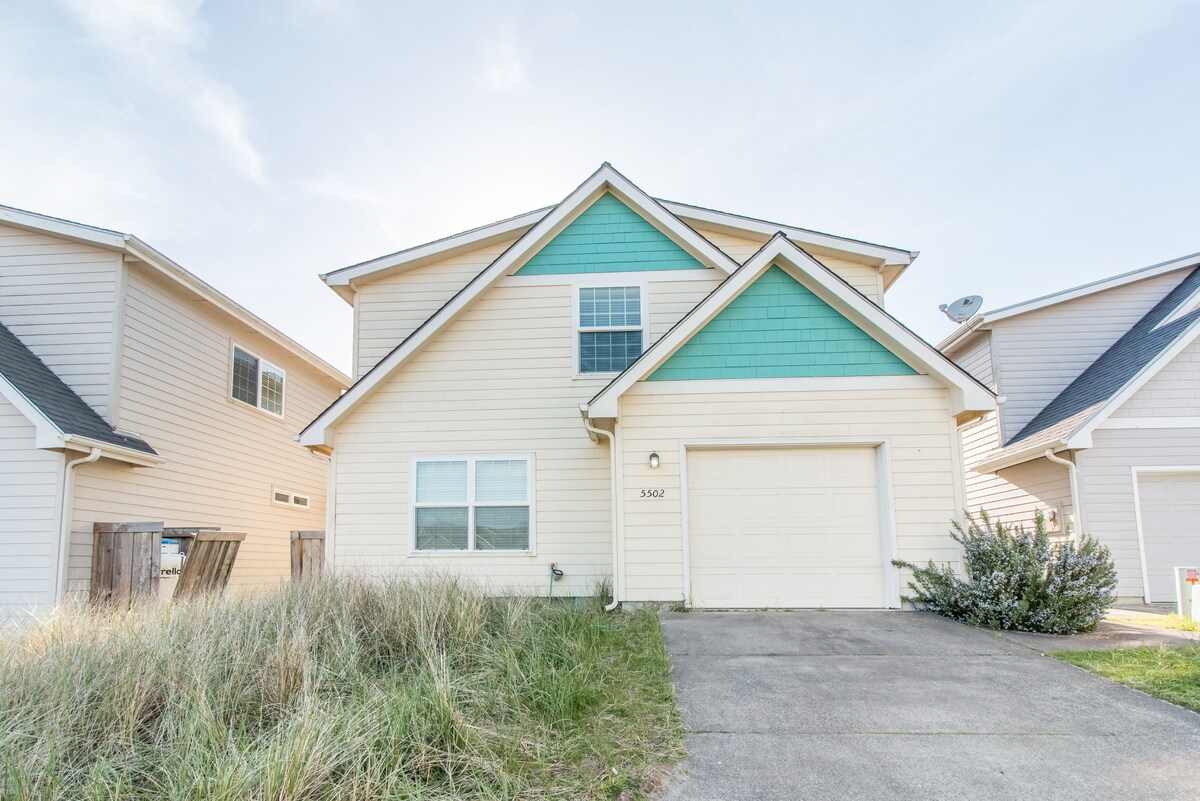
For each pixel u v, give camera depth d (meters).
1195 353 11.04
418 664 5.48
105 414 10.23
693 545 8.95
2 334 10.18
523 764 3.94
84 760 3.71
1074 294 13.66
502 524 10.41
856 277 11.77
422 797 3.44
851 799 3.72
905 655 6.39
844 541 8.91
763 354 9.15
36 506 9.16
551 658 5.71
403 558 10.34
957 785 3.87
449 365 10.83
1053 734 4.55
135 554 9.57
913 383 8.98
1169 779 3.91
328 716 3.82
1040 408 13.53
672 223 10.93
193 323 12.51
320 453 10.87
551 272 11.08
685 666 6.05
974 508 14.86
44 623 5.93
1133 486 10.81
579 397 10.71
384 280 11.99
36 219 10.52
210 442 12.90
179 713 4.14
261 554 14.59
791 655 6.39
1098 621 7.44
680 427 9.06
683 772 4.02
